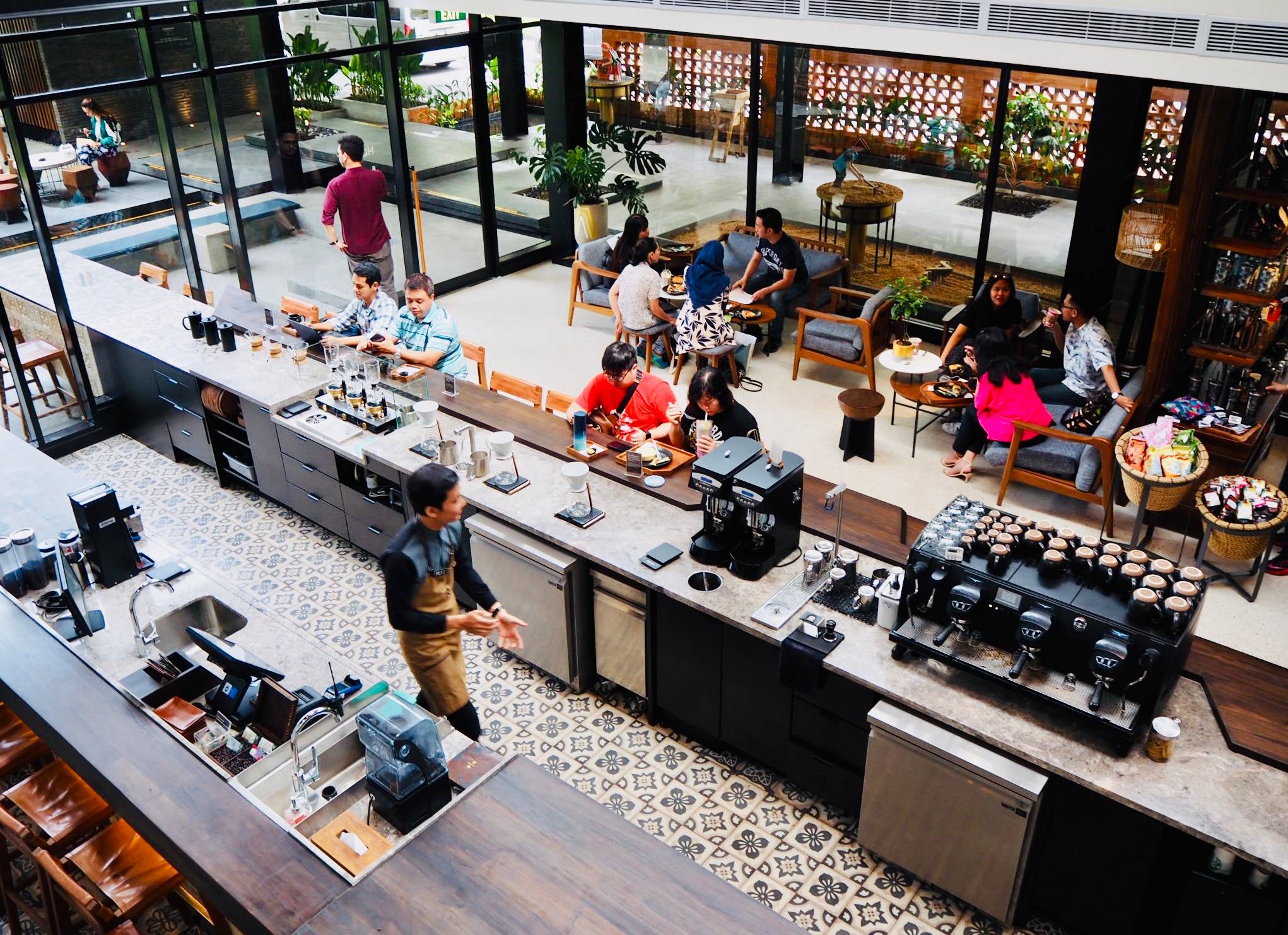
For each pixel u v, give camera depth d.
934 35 5.79
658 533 5.29
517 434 6.16
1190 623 3.81
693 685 5.14
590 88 10.53
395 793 3.48
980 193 8.92
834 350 8.66
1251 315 6.58
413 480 4.25
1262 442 6.98
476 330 9.93
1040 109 8.27
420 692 5.01
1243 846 3.53
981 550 4.22
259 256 9.27
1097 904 4.12
